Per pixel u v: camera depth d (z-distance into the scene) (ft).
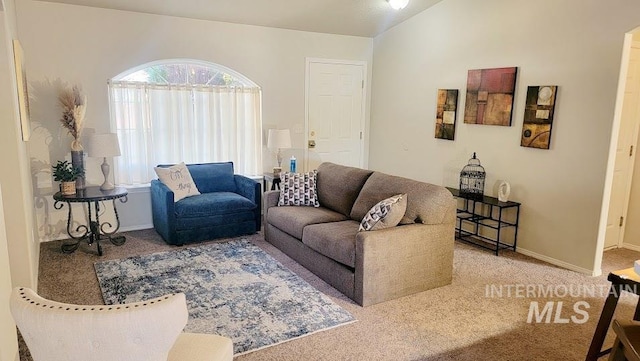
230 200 15.39
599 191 12.47
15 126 9.21
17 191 9.38
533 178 14.19
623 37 11.66
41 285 11.24
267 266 12.81
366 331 9.24
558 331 9.39
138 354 4.58
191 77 17.15
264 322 9.50
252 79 18.03
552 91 13.33
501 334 9.23
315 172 15.25
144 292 10.87
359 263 10.27
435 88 17.66
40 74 14.23
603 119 12.22
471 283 11.96
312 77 19.52
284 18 17.28
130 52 15.49
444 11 16.92
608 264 13.75
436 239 11.27
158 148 16.55
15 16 13.12
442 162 17.67
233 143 17.97
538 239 14.17
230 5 15.57
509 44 14.61
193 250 14.12
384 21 18.62
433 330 9.34
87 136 15.01
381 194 12.35
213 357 5.76
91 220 14.94
